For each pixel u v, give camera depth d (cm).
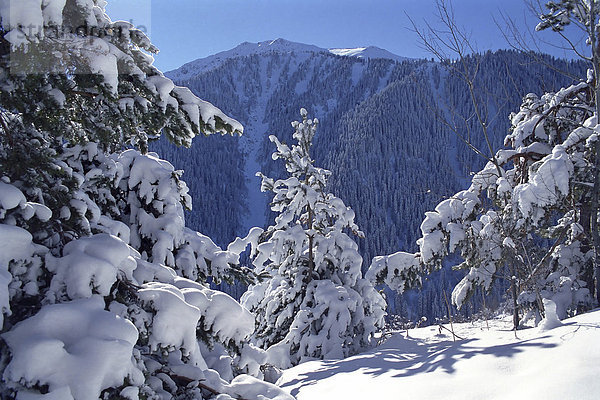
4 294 270
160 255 567
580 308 1034
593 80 1070
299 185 1464
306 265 1524
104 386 270
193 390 375
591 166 969
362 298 1469
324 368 1029
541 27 1011
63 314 288
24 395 253
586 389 466
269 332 1510
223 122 432
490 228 1155
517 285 1098
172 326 339
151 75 395
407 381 681
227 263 704
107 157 543
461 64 1098
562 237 1077
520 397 502
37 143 363
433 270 1307
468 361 692
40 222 341
